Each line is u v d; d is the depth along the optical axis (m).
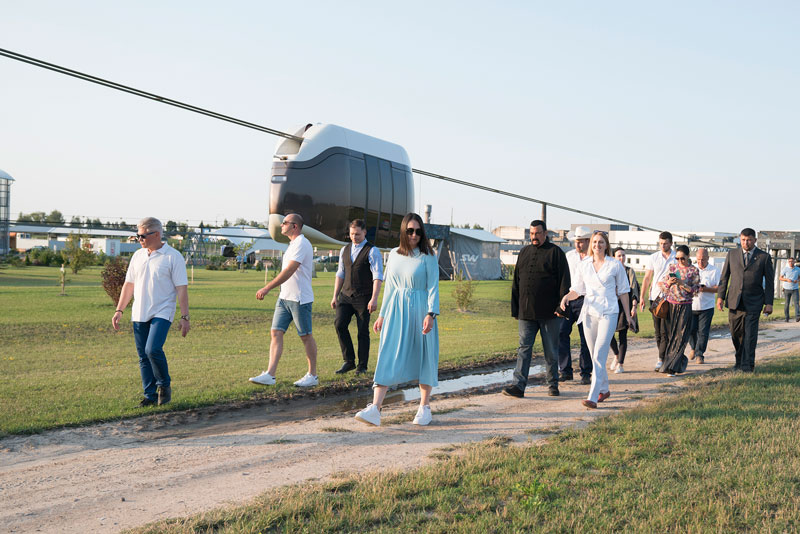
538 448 5.28
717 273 11.14
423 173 21.81
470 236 50.03
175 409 7.02
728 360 11.60
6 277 37.09
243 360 10.93
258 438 5.91
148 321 7.06
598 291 7.58
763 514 3.82
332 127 19.45
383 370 6.24
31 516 3.93
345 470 4.85
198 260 69.38
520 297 8.11
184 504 4.13
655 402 7.20
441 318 22.23
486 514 3.78
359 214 19.86
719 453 5.05
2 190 65.56
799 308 20.67
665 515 3.73
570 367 9.52
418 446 5.64
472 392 8.54
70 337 14.45
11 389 7.77
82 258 42.12
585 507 3.89
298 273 8.24
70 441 5.71
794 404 6.91
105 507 4.09
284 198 18.48
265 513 3.76
